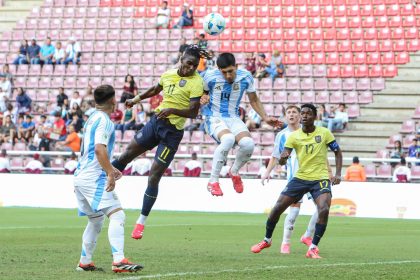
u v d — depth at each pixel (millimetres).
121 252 11680
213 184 16359
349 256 15625
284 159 15586
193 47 15383
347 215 33531
